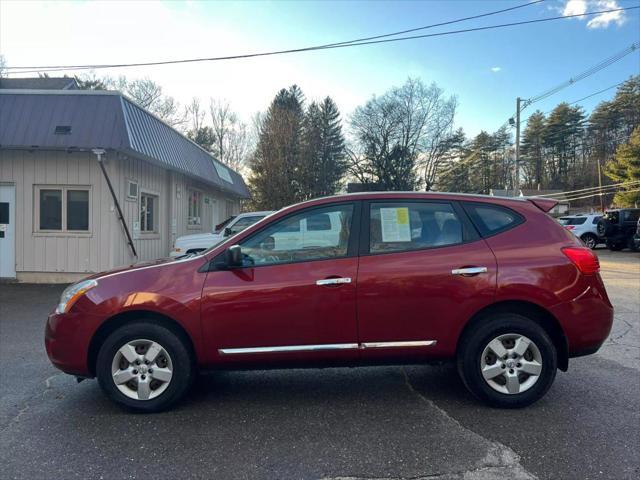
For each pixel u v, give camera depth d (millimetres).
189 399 4227
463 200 4125
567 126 61844
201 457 3156
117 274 3979
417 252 3932
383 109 53875
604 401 4086
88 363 3879
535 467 2988
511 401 3865
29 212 10938
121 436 3473
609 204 56812
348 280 3820
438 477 2893
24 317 7660
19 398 4238
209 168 17719
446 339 3869
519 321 3844
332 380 4715
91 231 10938
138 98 47719
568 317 3846
